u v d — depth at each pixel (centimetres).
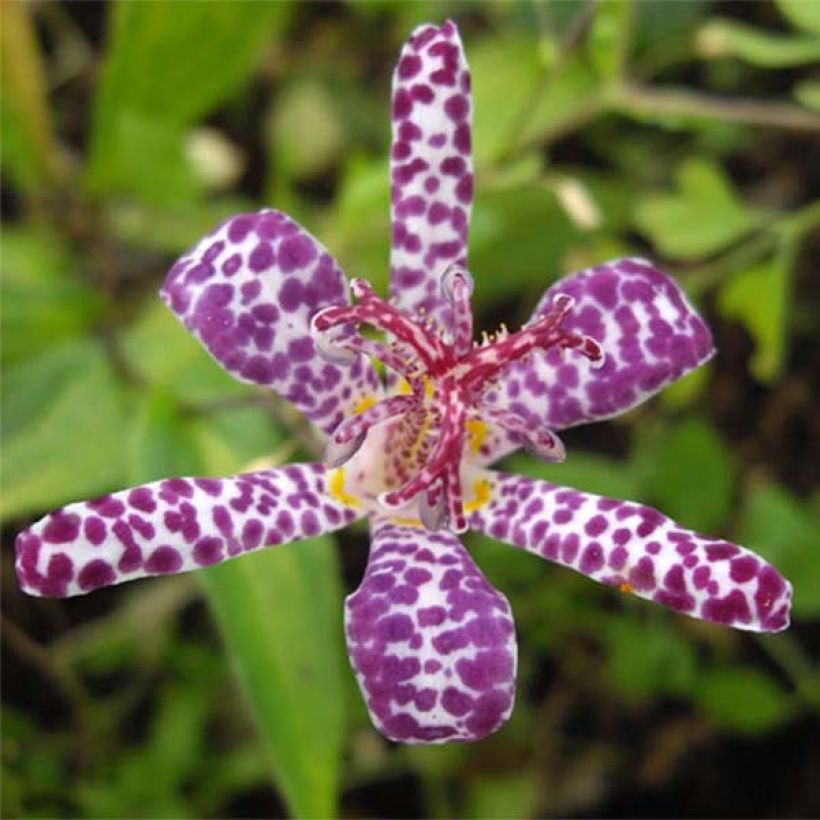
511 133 13
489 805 14
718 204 13
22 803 13
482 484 9
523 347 9
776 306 13
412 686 8
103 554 8
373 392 9
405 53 9
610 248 14
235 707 14
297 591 10
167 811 13
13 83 13
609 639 14
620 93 13
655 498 13
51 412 12
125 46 13
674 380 9
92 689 14
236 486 8
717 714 14
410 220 9
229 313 8
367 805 14
